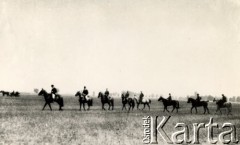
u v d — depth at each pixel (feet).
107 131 75.92
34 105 163.12
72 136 68.03
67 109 136.05
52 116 99.81
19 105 157.89
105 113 118.62
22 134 68.59
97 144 62.03
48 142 61.77
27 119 90.63
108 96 142.20
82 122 88.38
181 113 136.77
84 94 130.52
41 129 74.95
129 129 80.12
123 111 134.62
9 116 97.14
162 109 166.61
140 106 201.16
